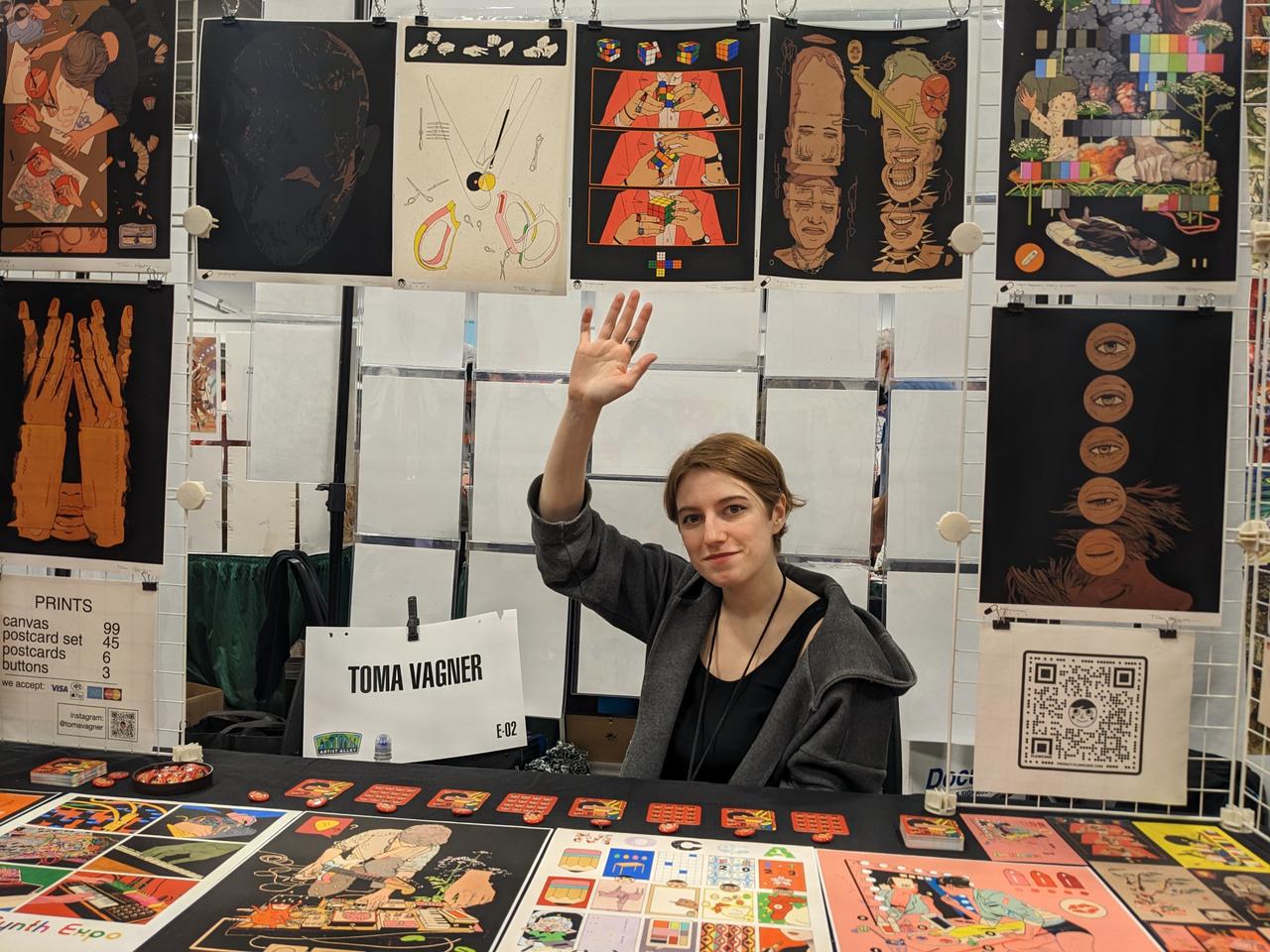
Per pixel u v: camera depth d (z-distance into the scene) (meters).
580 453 1.33
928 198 1.22
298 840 0.94
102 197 1.27
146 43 1.25
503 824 0.99
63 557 1.27
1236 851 0.98
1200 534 1.10
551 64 1.28
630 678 2.21
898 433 2.11
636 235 1.28
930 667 2.09
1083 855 0.96
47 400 1.27
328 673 1.54
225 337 2.51
